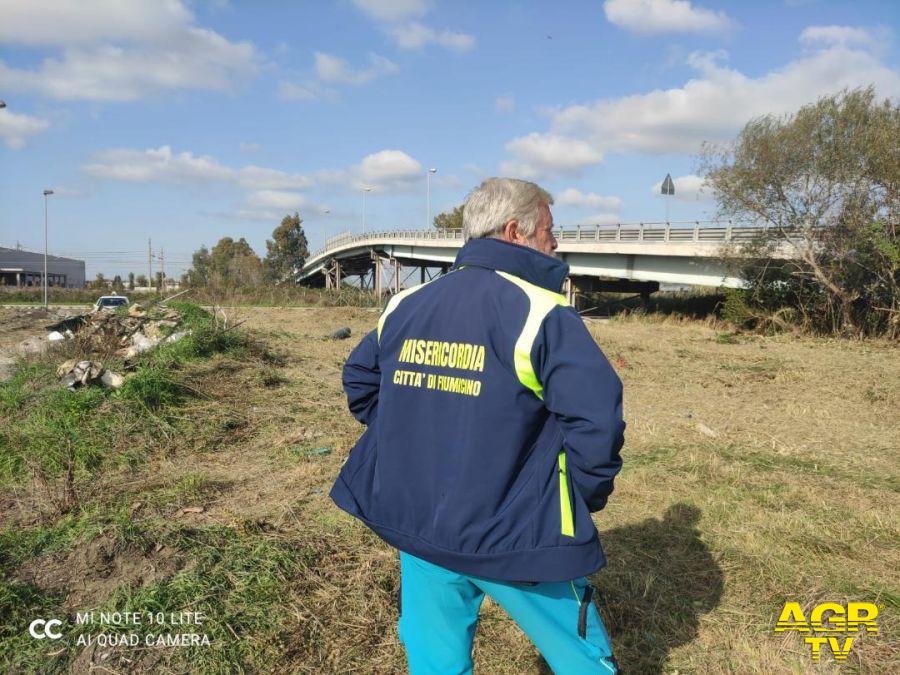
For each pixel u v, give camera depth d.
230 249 81.19
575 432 1.51
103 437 5.63
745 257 20.02
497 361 1.62
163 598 3.01
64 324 11.66
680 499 4.60
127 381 6.73
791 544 3.80
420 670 1.78
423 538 1.67
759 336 18.86
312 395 8.20
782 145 18.03
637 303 31.52
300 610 3.00
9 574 3.23
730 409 8.13
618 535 4.00
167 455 5.53
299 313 27.06
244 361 9.68
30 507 4.21
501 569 1.59
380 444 1.80
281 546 3.59
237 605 3.01
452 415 1.67
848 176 17.11
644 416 7.65
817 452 6.05
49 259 94.94
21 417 6.09
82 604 3.01
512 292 1.65
